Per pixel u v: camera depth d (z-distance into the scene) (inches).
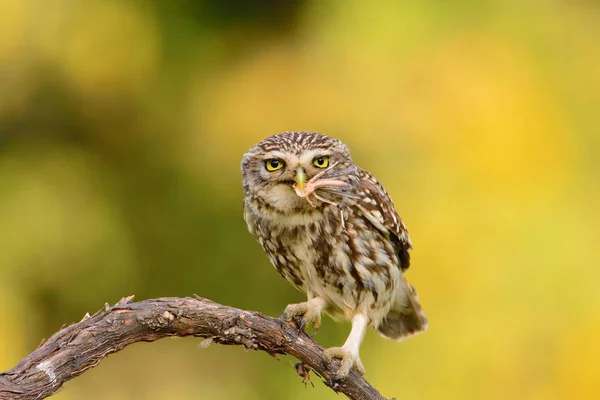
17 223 534.9
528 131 481.7
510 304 456.4
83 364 198.2
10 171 547.2
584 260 458.0
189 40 565.6
